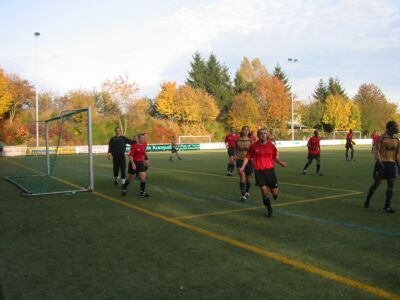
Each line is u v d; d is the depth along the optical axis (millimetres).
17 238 6105
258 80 61156
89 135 11102
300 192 10492
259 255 5125
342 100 65625
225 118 60031
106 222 7152
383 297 3801
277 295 3857
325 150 35812
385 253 5168
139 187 11836
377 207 8320
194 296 3863
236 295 3871
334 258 4973
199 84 67750
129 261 4941
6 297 3910
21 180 14188
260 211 8031
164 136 48062
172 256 5117
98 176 15250
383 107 71062
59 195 10344
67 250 5449
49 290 4070
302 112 65375
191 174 15648
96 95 49500
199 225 6840
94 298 3855
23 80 47438
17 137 36688
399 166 7984
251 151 7590
